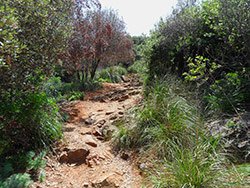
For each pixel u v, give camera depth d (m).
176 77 5.88
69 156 3.51
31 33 3.70
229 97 4.04
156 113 4.10
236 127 3.39
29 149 3.38
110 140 4.17
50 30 4.20
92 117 5.31
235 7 4.14
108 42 9.84
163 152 3.29
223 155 2.89
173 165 2.76
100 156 3.63
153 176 2.84
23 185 2.51
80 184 2.98
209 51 5.60
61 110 5.59
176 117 3.76
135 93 7.29
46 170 3.14
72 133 4.33
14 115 3.20
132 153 3.71
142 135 3.85
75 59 8.00
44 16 3.78
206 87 4.96
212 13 5.11
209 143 2.94
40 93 3.78
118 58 11.33
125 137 3.97
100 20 9.57
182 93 4.80
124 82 11.11
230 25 4.36
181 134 3.46
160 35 7.11
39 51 3.90
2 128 3.13
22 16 3.48
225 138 3.27
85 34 8.41
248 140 3.14
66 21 4.89
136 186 2.93
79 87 8.36
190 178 2.50
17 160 3.08
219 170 2.59
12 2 3.24
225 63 4.84
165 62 6.86
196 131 3.32
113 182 3.01
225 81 4.52
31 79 3.66
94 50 8.86
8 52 2.65
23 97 3.43
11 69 3.14
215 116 3.90
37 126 3.47
